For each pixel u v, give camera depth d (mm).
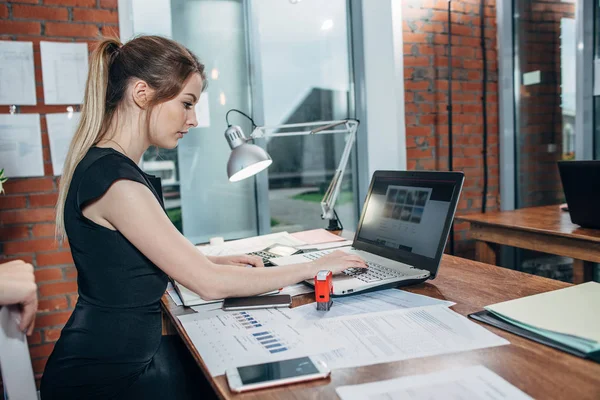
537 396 652
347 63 3127
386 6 2992
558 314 894
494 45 3279
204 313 1088
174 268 996
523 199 3350
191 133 2754
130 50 1056
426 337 869
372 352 820
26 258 2330
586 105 2871
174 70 1052
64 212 1019
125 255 987
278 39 2939
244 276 1080
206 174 2809
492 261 2355
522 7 3211
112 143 1053
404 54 3047
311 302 1128
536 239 2049
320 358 807
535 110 3207
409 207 1405
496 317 945
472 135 3264
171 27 2664
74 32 2350
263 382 719
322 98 3078
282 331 941
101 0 2387
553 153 3137
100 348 968
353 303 1096
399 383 700
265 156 1694
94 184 963
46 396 976
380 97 3066
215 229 2857
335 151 3137
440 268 1406
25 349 942
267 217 2945
